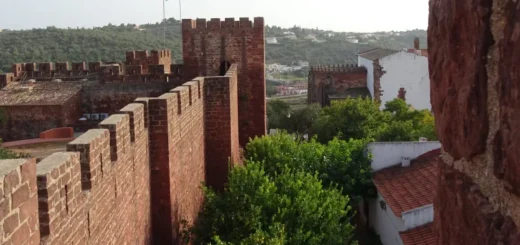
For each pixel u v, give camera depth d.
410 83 59.28
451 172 3.19
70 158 8.89
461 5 2.88
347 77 63.59
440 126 3.29
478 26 2.71
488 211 2.68
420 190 22.14
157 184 16.78
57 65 39.03
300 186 18.36
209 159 26.78
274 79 134.38
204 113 26.17
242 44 35.56
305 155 27.11
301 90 120.44
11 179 5.88
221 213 17.39
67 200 8.64
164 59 43.59
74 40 81.00
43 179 7.62
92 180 10.13
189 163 21.19
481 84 2.72
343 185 26.53
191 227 18.28
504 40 2.49
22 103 33.59
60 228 8.24
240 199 17.55
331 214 17.44
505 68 2.48
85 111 36.34
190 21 35.62
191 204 21.70
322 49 164.12
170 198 16.86
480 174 2.83
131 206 13.90
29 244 6.47
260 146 26.56
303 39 185.38
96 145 10.51
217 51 35.75
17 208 6.06
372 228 27.62
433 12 3.37
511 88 2.42
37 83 37.62
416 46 67.56
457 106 3.00
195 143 22.94
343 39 191.62
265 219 16.98
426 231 19.11
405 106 49.75
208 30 35.62
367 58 63.88
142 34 108.94
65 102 33.72
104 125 12.02
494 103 2.63
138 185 14.85
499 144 2.57
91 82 37.06
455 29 2.98
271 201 17.36
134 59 41.97
